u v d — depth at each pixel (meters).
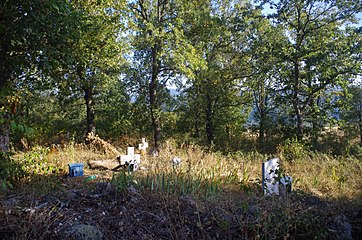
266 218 3.97
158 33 13.81
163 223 3.94
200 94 17.58
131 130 17.55
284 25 15.52
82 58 10.13
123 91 16.48
